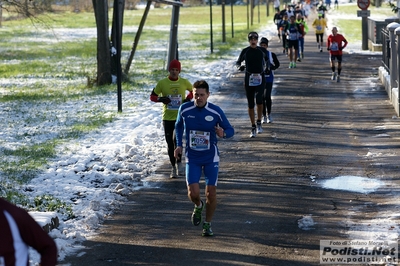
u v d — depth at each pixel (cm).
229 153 1675
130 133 1939
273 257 949
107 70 3081
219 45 5372
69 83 3256
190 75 3378
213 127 1029
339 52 3005
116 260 955
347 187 1333
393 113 2172
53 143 1798
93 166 1533
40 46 5872
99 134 1938
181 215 1177
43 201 1237
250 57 1838
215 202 1041
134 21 9569
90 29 8275
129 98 2661
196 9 13575
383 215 1135
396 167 1475
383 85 2817
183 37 6494
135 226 1119
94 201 1212
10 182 1374
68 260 958
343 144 1748
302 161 1568
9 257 507
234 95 2727
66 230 1076
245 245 1005
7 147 1759
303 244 1003
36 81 3388
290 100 2520
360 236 1031
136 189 1363
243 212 1178
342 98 2541
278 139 1830
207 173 1037
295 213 1166
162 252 986
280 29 5634
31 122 2155
